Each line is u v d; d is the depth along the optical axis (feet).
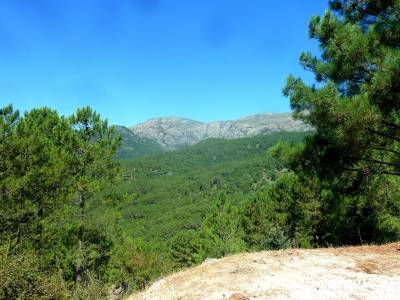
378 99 34.58
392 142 39.34
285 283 29.91
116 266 83.25
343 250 40.73
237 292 28.96
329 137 38.22
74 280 66.95
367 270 32.22
